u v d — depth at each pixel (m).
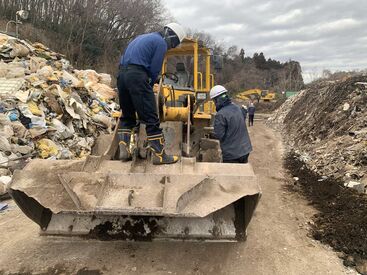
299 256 4.47
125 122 4.48
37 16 34.94
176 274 4.00
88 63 32.97
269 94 44.53
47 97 9.96
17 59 12.73
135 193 3.54
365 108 9.55
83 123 10.38
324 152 8.92
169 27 4.52
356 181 6.61
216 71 7.79
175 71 7.54
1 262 4.19
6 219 5.57
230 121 5.46
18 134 8.33
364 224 5.02
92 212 3.39
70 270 4.03
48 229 4.16
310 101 16.77
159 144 4.13
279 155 11.45
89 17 36.53
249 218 3.87
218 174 3.77
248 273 4.07
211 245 4.63
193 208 3.44
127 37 41.38
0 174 7.01
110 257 4.28
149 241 4.14
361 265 4.20
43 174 3.77
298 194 6.97
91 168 3.97
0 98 9.23
